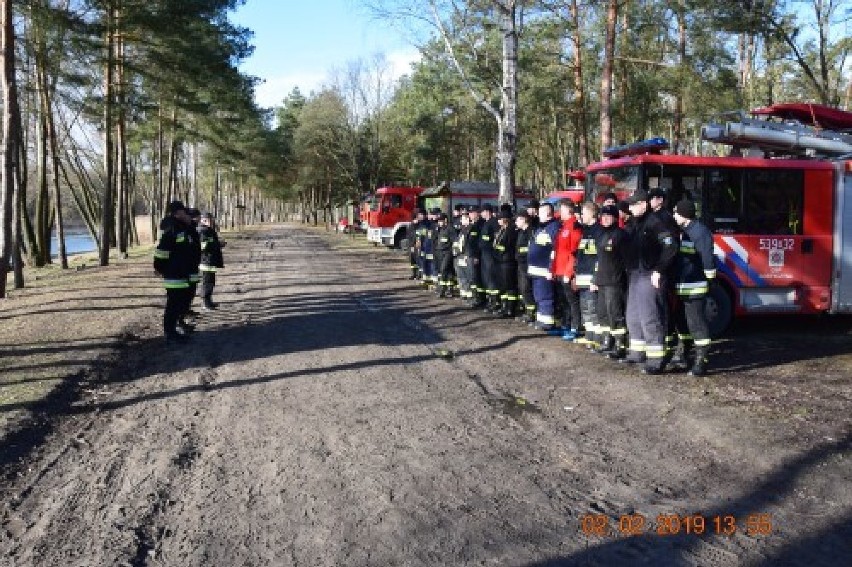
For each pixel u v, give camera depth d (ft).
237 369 27.73
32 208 118.52
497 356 29.63
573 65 84.17
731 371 26.17
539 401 22.85
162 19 64.34
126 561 12.83
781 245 32.17
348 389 24.43
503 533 13.74
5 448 18.61
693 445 18.45
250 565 12.66
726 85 77.71
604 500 15.24
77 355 29.27
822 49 63.98
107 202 77.77
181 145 151.94
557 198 57.21
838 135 34.12
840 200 32.32
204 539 13.66
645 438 19.10
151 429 20.42
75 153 106.32
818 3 63.93
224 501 15.38
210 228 44.09
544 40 84.12
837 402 21.72
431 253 56.34
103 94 76.07
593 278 28.84
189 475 16.89
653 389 23.77
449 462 17.49
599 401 22.67
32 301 47.39
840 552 12.94
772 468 16.71
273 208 373.81
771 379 24.81
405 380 25.63
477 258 43.86
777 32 56.70
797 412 20.71
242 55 83.10
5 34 48.96
